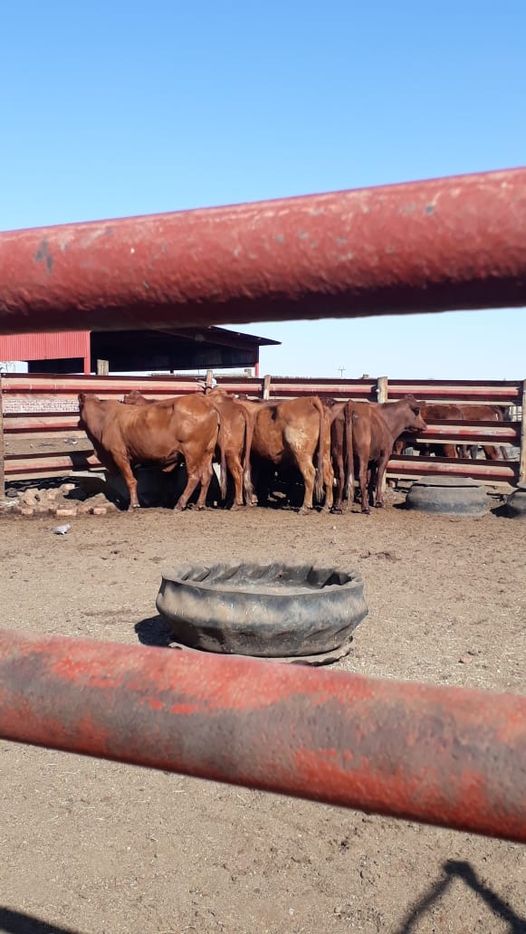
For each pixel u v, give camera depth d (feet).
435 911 10.03
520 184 2.58
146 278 3.03
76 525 37.96
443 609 23.25
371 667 17.95
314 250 2.78
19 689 3.47
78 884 10.51
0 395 44.06
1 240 3.27
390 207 2.71
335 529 37.55
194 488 42.93
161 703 3.29
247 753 3.13
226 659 3.41
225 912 10.00
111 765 13.84
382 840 11.66
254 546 33.04
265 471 46.34
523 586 26.45
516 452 59.82
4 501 42.42
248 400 46.93
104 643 3.60
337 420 43.09
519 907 10.12
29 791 12.89
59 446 71.77
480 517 41.98
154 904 10.12
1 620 21.54
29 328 3.38
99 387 49.49
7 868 10.82
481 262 2.62
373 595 24.76
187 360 120.06
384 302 2.83
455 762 2.86
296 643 17.54
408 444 53.42
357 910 10.07
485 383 48.83
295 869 10.93
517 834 2.82
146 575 27.43
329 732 3.04
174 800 12.71
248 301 2.97
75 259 3.13
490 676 17.52
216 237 2.92
